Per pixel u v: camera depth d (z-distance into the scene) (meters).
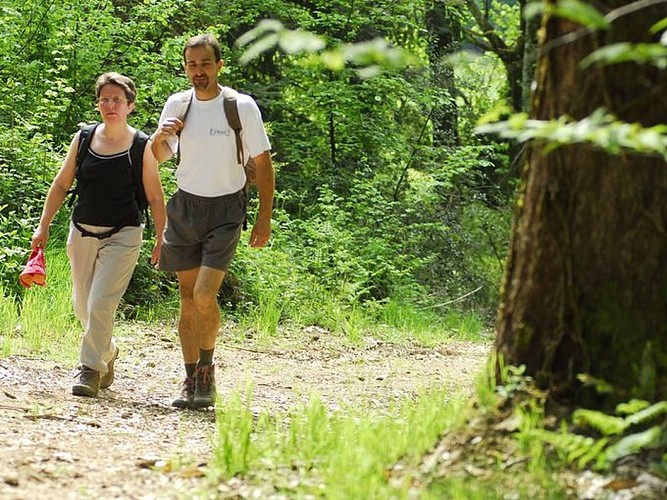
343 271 23.20
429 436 6.91
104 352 10.94
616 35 6.21
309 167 30.08
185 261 10.55
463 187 30.73
